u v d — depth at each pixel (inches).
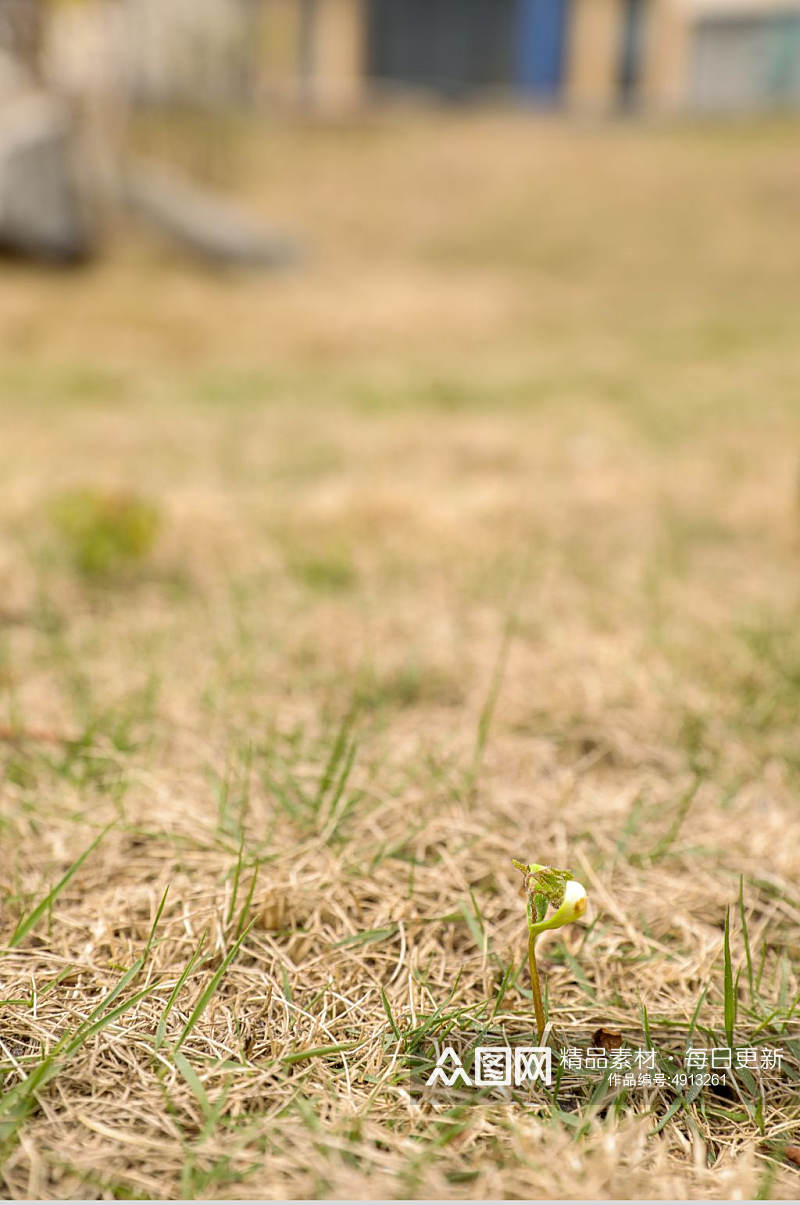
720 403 247.1
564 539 142.5
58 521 125.5
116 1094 45.1
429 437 211.3
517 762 81.4
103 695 91.1
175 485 168.9
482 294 474.3
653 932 60.9
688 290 513.0
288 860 65.2
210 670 97.5
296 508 154.7
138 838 67.9
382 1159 41.1
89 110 497.0
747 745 84.9
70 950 56.1
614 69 989.8
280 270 506.6
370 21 957.8
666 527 147.1
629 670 97.8
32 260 443.2
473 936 58.8
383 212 674.2
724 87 1035.9
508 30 971.9
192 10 671.8
